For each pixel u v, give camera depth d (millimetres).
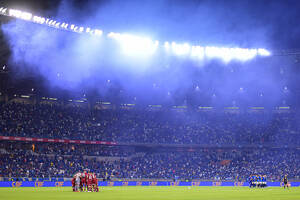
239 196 33531
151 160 85125
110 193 38000
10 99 92688
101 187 57844
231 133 96938
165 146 89500
